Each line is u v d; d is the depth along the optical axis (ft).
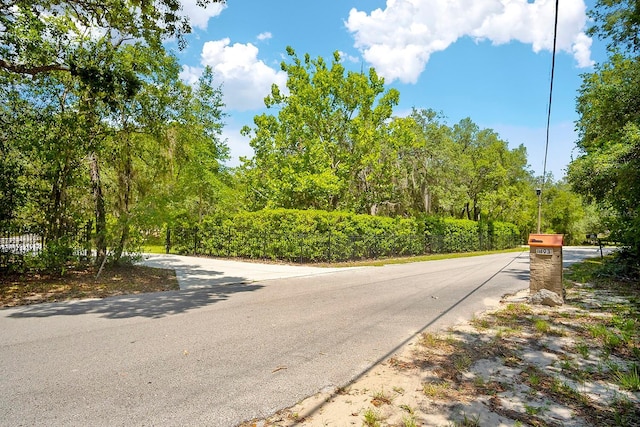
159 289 30.96
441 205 104.68
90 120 37.99
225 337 17.15
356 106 78.89
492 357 14.61
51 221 36.65
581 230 162.81
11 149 35.86
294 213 54.60
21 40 33.04
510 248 129.49
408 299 27.43
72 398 10.80
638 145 35.99
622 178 36.70
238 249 58.65
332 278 39.70
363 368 13.37
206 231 62.90
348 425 9.39
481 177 124.06
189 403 10.54
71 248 36.37
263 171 83.25
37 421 9.46
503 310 23.44
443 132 109.60
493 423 9.48
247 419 9.68
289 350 15.34
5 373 12.68
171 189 50.83
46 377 12.35
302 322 20.15
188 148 58.29
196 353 14.87
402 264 58.95
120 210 48.55
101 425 9.29
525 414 9.99
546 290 25.26
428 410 10.19
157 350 15.20
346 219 59.67
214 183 73.15
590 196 47.29
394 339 17.02
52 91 37.76
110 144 42.24
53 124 36.91
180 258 58.13
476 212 135.44
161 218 39.32
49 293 27.94
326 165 74.33
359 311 23.09
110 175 49.57
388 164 78.69
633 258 40.50
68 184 38.91
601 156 41.55
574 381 12.28
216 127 70.95
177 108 46.19
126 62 37.32
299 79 78.43
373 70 77.71
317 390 11.49
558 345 16.16
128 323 19.67
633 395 11.18
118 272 38.99
